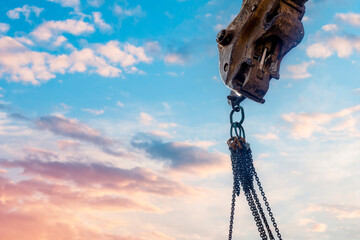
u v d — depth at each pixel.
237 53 5.48
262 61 5.30
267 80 5.39
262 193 6.32
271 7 5.21
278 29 5.16
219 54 5.88
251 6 5.41
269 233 6.32
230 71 5.53
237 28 5.56
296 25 5.19
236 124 6.50
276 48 5.36
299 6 5.34
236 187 6.62
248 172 6.44
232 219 6.72
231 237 6.71
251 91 5.40
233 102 6.55
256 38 5.33
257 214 6.39
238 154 6.47
